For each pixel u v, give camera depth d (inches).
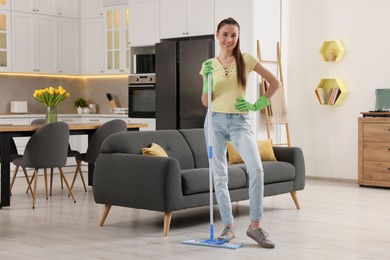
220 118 184.9
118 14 411.2
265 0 347.9
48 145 265.0
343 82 353.7
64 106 438.0
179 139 249.9
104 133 291.6
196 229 218.8
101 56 422.9
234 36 181.3
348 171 353.4
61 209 259.3
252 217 189.5
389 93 334.0
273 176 248.1
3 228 219.5
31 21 402.0
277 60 358.6
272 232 212.2
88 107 440.5
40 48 407.5
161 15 372.5
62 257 178.1
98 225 225.3
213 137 186.9
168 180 206.1
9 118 378.0
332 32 357.7
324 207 264.5
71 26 426.6
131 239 202.1
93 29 426.0
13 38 392.5
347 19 351.9
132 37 388.5
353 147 351.3
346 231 214.4
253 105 182.9
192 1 357.4
